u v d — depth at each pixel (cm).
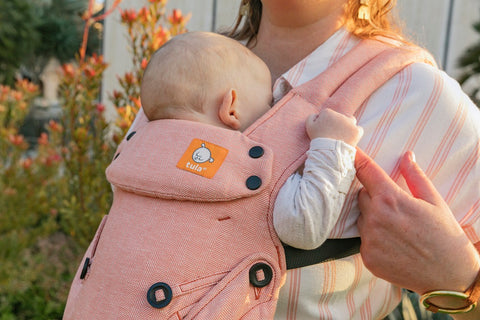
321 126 98
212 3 783
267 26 125
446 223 94
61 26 2366
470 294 96
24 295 456
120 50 827
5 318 422
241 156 100
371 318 116
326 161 95
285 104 106
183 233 97
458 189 103
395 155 103
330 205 94
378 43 114
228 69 108
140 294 95
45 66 2439
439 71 107
